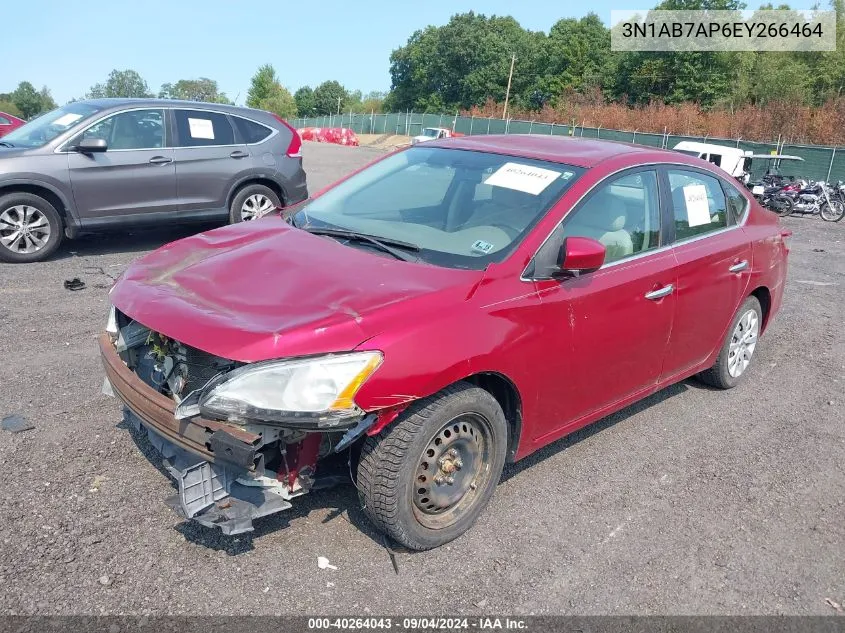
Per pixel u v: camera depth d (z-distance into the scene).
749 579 3.24
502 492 3.80
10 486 3.45
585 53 79.69
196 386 3.01
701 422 4.89
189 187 8.80
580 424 3.96
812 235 15.73
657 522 3.63
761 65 57.72
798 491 4.05
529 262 3.46
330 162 26.38
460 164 4.27
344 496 3.57
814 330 7.38
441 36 91.44
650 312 4.09
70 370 4.89
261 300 3.07
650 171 4.30
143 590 2.84
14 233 7.86
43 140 8.12
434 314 3.04
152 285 3.34
